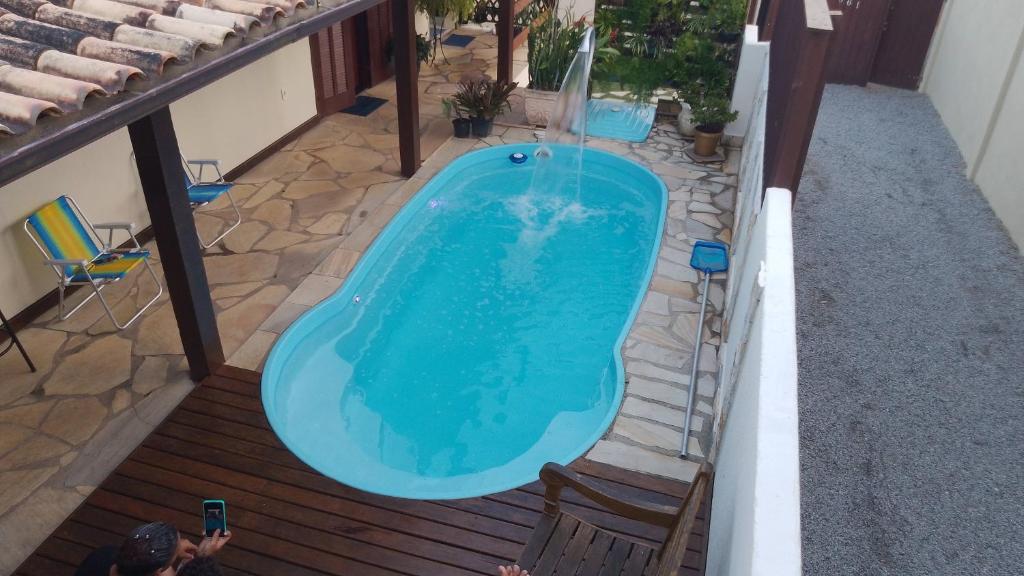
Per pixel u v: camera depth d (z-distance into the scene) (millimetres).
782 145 4566
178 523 4582
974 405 5078
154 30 4133
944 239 7090
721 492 4152
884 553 4070
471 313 7371
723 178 9531
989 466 4609
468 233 8703
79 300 6691
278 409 5867
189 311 5453
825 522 4246
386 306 7352
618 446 5309
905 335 5738
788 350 3117
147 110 3652
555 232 8805
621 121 11109
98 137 3381
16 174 3004
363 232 8008
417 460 5594
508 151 10234
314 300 6848
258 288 7000
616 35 12000
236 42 4348
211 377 5816
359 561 4383
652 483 4977
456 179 9758
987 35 8859
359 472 5410
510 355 6828
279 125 9805
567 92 10375
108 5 4289
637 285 7887
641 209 9320
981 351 5578
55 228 6316
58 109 3127
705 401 5762
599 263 8242
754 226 5371
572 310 7477
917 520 4270
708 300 7062
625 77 11883
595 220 9070
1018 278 6473
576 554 3482
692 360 6238
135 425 5336
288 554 4406
